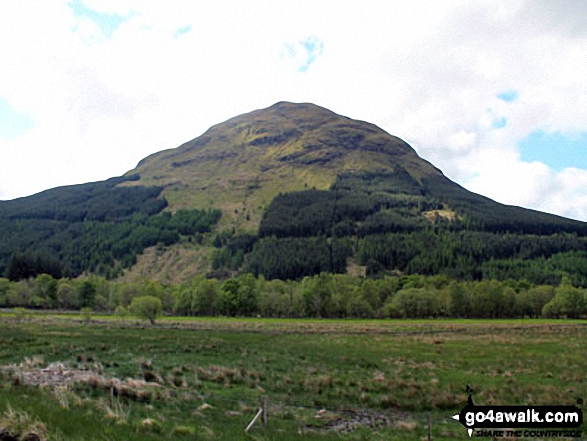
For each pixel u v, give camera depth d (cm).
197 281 16188
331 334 8138
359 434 2217
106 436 1551
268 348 5522
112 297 15400
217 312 15362
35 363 3353
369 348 5891
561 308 13938
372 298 15038
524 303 15062
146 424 1833
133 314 11119
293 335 7812
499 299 14788
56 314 12744
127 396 2494
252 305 14850
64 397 2081
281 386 3216
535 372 4009
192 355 4525
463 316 15012
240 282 15512
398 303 14362
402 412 2705
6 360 3688
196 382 3092
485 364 4488
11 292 15075
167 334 7050
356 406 2788
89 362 3703
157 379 3066
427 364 4475
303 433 2083
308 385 3259
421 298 14300
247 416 2369
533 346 6072
